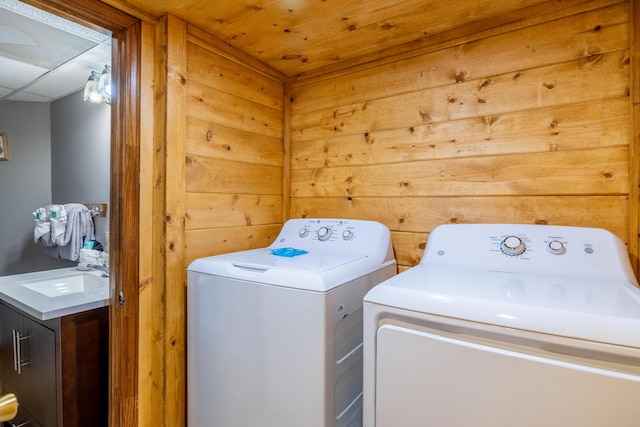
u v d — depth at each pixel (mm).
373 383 976
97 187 2395
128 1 1314
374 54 1747
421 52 1622
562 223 1318
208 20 1451
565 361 750
